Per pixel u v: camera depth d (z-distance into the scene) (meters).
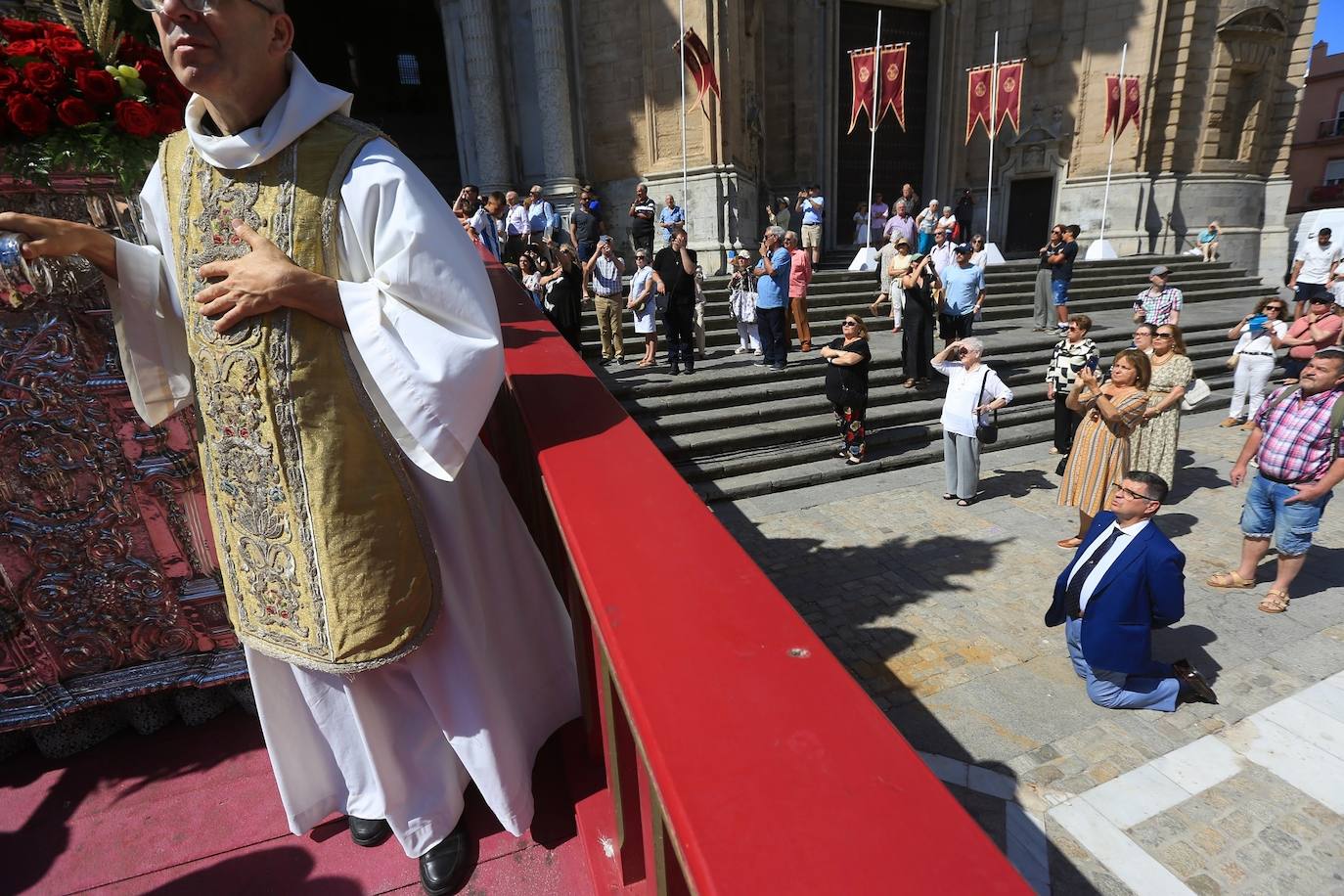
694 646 0.92
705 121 14.64
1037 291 12.61
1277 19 18.94
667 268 9.37
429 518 1.44
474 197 10.88
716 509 7.50
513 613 1.69
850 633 5.20
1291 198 41.53
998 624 5.19
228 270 1.21
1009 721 4.25
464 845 1.63
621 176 15.63
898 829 0.66
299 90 1.23
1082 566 4.21
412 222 1.21
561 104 14.67
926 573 5.96
